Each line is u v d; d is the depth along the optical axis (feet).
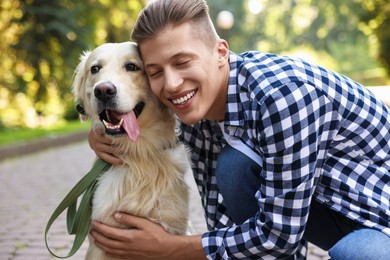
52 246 11.78
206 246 6.97
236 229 6.89
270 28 126.31
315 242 8.16
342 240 6.58
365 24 52.95
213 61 6.93
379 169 6.90
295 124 6.27
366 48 115.55
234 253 6.84
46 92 43.57
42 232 12.89
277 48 125.29
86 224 8.04
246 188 7.67
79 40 41.39
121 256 7.63
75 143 35.76
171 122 8.45
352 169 6.88
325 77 6.73
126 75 8.14
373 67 121.08
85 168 23.13
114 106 7.80
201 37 6.80
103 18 49.37
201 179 8.74
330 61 124.98
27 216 14.57
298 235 6.59
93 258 8.05
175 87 6.72
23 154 29.07
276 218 6.50
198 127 8.21
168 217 8.07
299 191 6.41
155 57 6.82
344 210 6.81
